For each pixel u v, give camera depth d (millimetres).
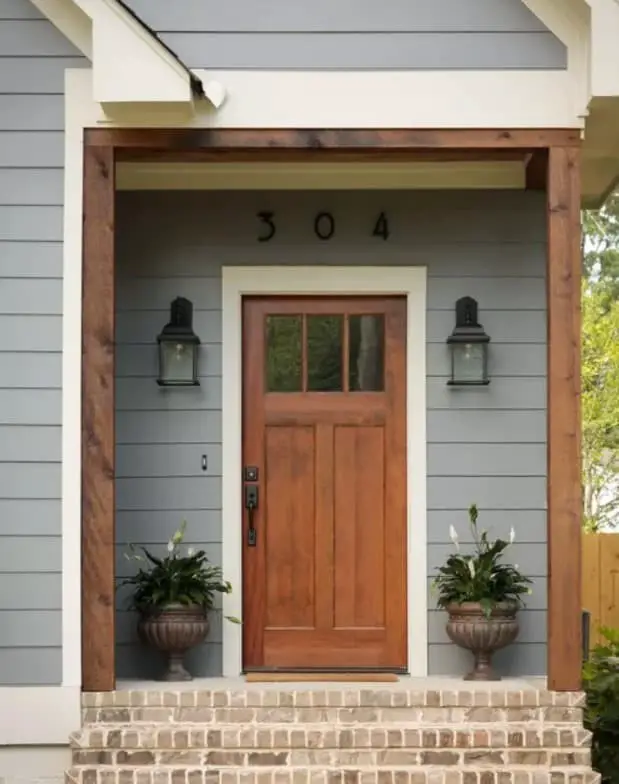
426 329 6449
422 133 5473
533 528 6383
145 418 6406
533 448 6410
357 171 6441
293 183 6453
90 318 5414
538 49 5480
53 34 5488
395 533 6496
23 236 5453
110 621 5387
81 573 5395
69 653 5379
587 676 6152
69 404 5422
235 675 6320
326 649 6449
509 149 5496
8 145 5469
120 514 6371
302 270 6461
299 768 5363
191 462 6406
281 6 5488
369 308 6555
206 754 5379
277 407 6539
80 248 5453
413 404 6438
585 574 8766
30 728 5340
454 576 6082
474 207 6477
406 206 6480
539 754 5395
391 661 6441
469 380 6359
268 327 6570
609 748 5895
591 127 5758
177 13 5488
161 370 6352
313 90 5469
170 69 5234
